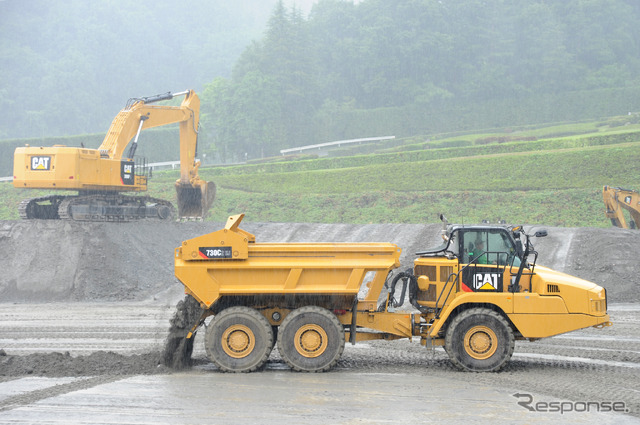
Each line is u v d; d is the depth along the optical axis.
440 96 101.00
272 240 27.31
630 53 112.06
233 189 51.84
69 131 127.06
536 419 6.89
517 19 110.31
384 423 6.70
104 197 27.28
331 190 49.19
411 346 11.88
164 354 9.68
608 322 9.52
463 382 8.63
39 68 134.75
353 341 9.74
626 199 27.97
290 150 82.44
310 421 6.75
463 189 45.31
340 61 113.06
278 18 105.12
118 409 7.23
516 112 93.31
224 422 6.71
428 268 9.88
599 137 51.66
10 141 67.38
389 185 48.41
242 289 9.39
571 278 9.74
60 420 6.80
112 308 17.94
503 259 9.69
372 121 96.62
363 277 9.44
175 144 83.50
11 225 23.22
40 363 9.73
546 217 37.88
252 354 9.29
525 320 9.36
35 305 18.73
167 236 25.48
